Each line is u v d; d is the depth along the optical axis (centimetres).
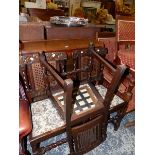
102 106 143
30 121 121
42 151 135
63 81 110
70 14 427
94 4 436
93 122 138
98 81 185
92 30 198
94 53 157
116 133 181
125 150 164
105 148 165
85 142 145
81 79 178
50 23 190
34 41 164
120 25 200
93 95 158
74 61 162
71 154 145
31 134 124
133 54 195
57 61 154
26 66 141
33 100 156
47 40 171
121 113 172
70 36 185
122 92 169
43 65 138
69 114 121
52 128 129
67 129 130
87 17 440
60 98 152
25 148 140
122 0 438
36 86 154
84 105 146
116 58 204
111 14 446
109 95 135
